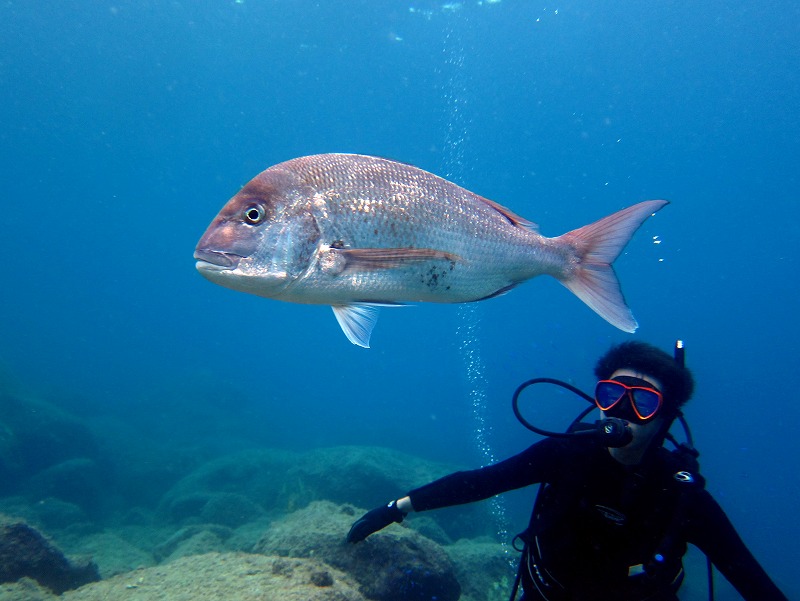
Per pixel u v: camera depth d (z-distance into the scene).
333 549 4.15
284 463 13.36
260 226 2.04
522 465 2.58
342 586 3.54
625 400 2.26
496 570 6.79
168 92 64.31
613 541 2.30
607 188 73.00
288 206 2.07
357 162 2.26
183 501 11.27
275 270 2.04
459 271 2.38
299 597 3.20
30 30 49.22
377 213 2.20
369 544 4.16
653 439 2.27
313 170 2.17
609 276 2.80
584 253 2.83
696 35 39.56
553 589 2.43
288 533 4.49
